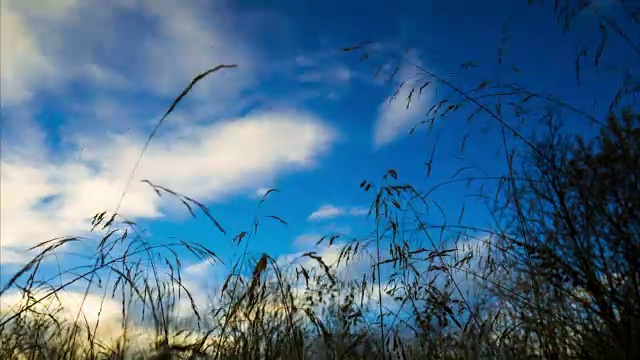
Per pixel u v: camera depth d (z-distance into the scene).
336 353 2.94
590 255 2.39
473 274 2.96
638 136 2.44
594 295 2.34
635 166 2.35
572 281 2.43
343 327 3.20
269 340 3.02
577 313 2.46
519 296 2.67
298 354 2.91
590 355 2.32
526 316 2.62
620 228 2.28
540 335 2.55
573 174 2.55
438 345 2.86
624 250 2.27
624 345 2.19
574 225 2.47
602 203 2.40
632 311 2.21
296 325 3.04
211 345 2.81
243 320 3.03
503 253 2.86
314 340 3.15
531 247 2.67
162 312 2.62
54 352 2.82
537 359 2.60
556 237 2.54
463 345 2.75
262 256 2.91
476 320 2.81
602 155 2.48
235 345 2.92
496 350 2.72
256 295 2.98
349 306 3.32
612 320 2.31
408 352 3.02
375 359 2.98
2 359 2.82
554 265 2.47
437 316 2.96
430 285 3.14
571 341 2.45
